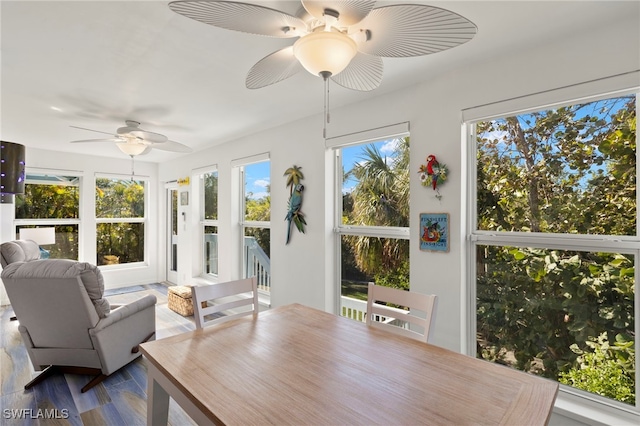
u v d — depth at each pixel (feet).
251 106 9.55
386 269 9.30
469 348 7.27
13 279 7.54
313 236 10.52
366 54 4.82
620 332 5.64
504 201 6.98
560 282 6.28
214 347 4.84
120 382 8.41
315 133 10.40
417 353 4.67
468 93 7.01
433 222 7.57
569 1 4.80
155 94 8.52
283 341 5.08
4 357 9.80
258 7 3.58
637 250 5.40
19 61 6.63
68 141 14.10
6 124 11.23
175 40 5.89
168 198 20.34
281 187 11.69
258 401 3.46
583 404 5.84
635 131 5.49
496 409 3.33
